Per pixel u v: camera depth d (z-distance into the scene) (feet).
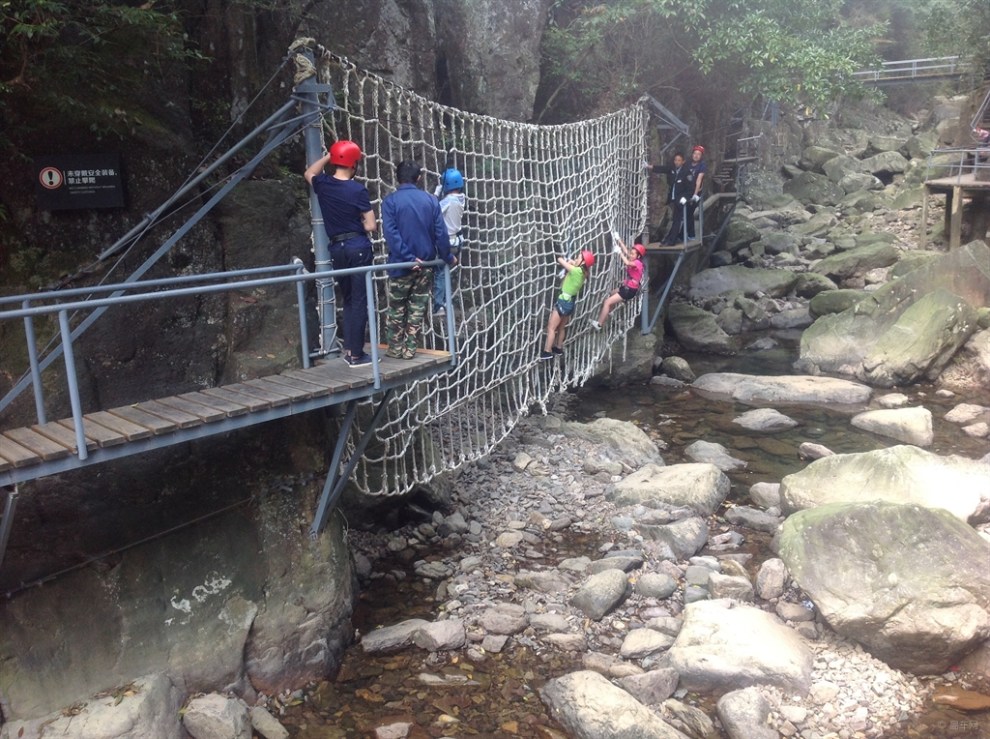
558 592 17.79
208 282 13.85
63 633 12.04
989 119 56.75
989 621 14.92
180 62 13.62
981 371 33.63
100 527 12.39
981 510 19.74
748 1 36.09
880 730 13.64
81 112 11.89
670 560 19.40
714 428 29.84
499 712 14.10
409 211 13.85
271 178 15.67
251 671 13.96
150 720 12.03
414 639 15.96
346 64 14.87
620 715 13.23
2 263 11.62
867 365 35.17
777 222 62.80
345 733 13.51
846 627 15.49
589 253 23.90
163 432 10.43
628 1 33.88
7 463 9.08
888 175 71.67
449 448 23.29
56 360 12.01
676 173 35.40
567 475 24.36
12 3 10.68
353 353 13.82
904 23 84.94
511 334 22.74
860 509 16.55
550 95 35.68
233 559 13.76
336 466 14.02
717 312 45.52
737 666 14.60
